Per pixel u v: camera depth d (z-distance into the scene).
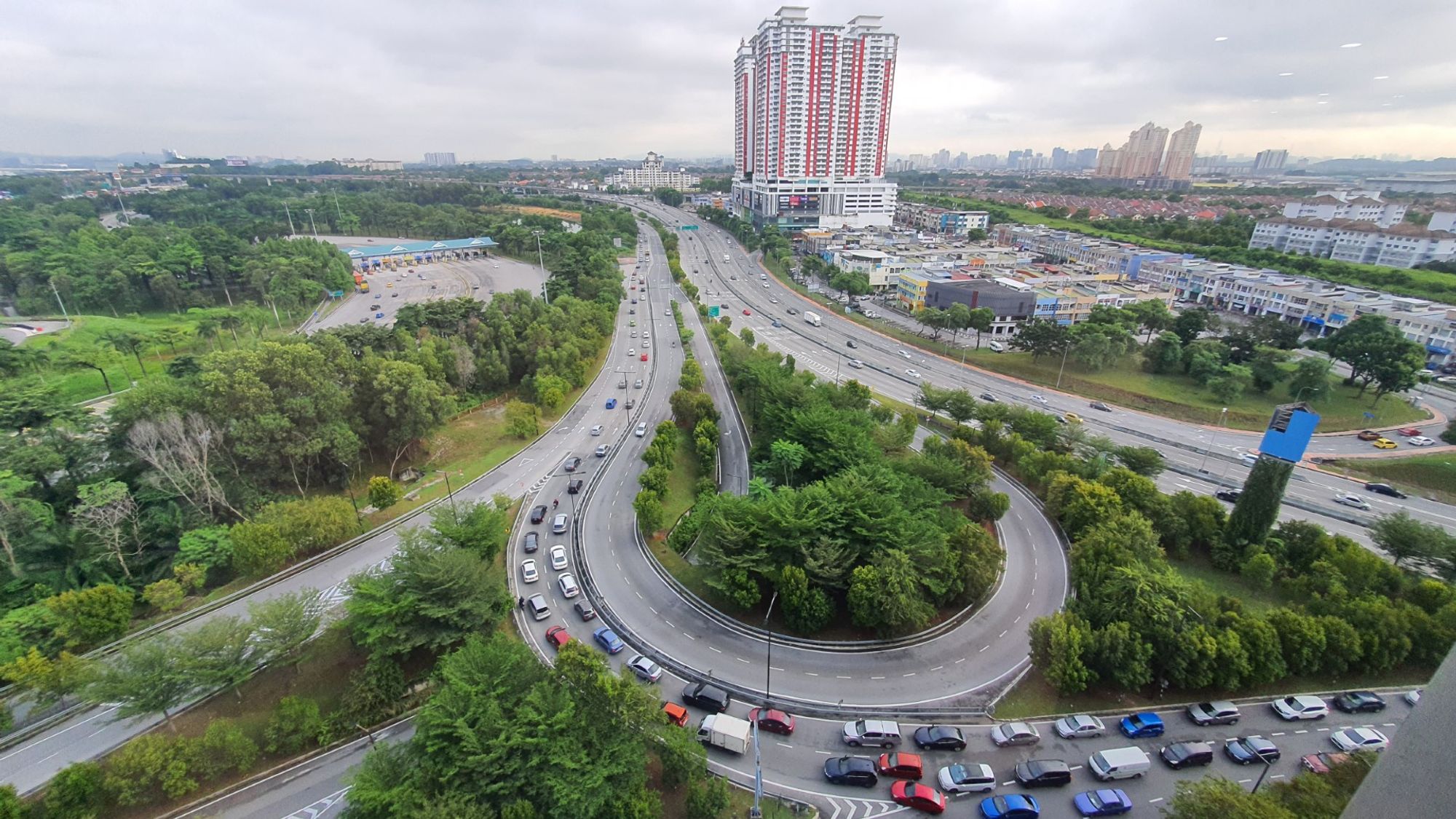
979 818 40.53
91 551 63.72
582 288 163.12
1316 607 53.72
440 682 47.81
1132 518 62.66
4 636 50.47
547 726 38.03
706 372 123.75
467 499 77.62
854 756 44.22
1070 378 121.38
